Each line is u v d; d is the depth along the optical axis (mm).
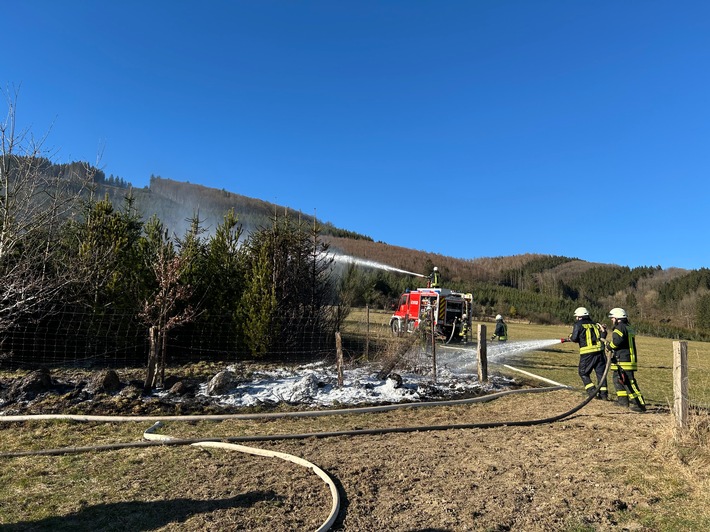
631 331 8031
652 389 10461
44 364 10750
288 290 13281
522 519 3906
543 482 4684
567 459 5344
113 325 11391
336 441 6145
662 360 17609
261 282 12492
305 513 4000
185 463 5211
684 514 3963
